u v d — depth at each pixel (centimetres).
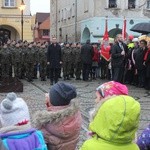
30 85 2045
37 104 1399
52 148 445
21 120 396
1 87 1730
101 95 484
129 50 2077
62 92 449
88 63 2295
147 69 1906
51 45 2050
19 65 2288
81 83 2169
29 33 4291
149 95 1709
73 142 451
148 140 430
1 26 4322
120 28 4084
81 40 4431
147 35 2209
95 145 374
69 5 5097
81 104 1411
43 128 445
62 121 442
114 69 2006
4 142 375
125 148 375
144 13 4153
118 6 4094
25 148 382
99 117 374
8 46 2264
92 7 4091
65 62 2341
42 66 2286
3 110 394
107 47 2291
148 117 1182
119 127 364
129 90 1883
